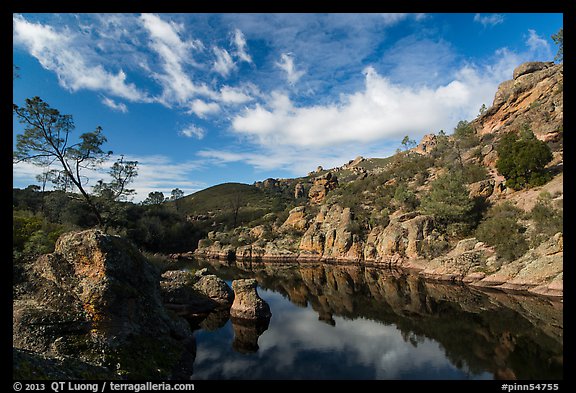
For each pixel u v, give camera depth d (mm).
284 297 30359
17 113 25266
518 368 12805
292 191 175750
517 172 40719
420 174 66250
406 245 46438
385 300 27375
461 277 32375
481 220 40875
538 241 28438
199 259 68875
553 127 48750
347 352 15820
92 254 11461
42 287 11352
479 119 76688
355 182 89625
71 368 8555
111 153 30516
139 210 79438
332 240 60844
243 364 14297
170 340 13305
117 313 11172
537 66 76688
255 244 72000
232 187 179250
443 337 17250
